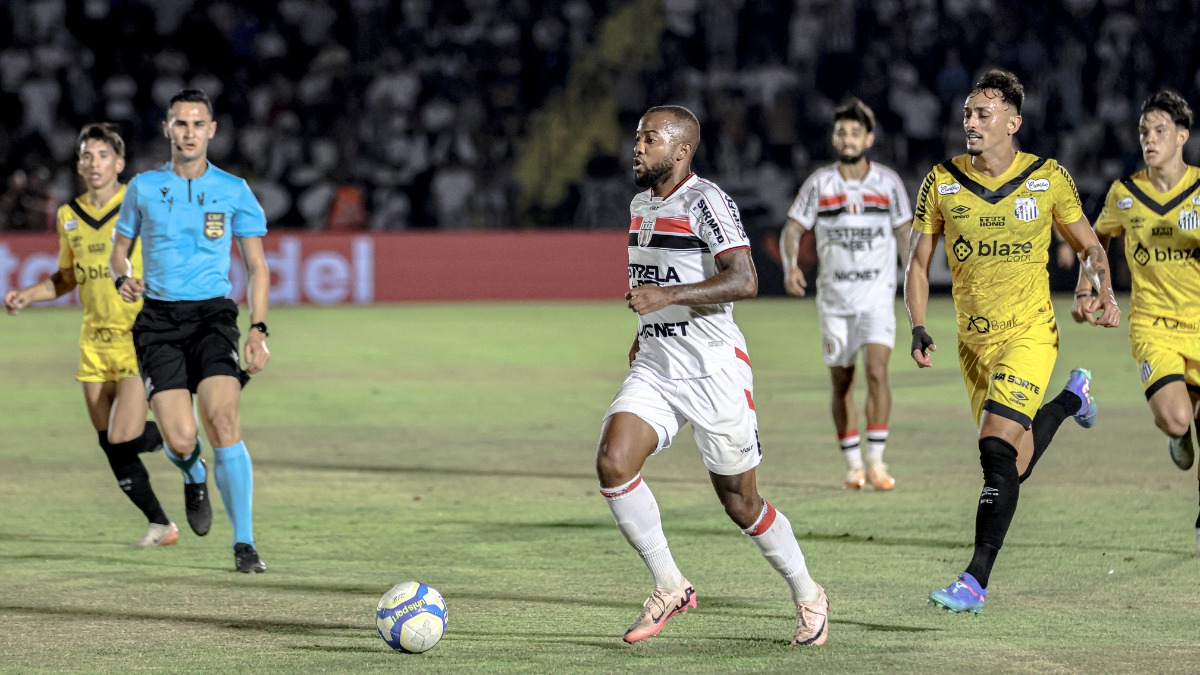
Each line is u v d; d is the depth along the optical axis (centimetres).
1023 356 1198
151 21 5419
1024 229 1215
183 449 1311
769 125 5212
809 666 963
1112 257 4581
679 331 1012
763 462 1953
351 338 3694
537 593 1203
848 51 5422
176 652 1009
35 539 1456
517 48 5475
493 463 1944
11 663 980
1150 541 1402
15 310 1500
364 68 5384
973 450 2045
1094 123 5262
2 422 2352
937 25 5481
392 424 2317
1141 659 977
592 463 1945
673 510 1596
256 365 1338
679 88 5322
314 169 5131
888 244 1800
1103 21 5494
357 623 1097
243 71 5419
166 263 1330
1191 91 5456
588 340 3650
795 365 3142
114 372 1456
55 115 5103
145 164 5066
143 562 1341
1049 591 1193
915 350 1231
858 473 1748
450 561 1338
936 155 5269
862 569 1285
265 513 1593
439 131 5259
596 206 5078
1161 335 1448
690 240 1013
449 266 4784
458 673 951
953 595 1085
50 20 5291
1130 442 2091
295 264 4659
